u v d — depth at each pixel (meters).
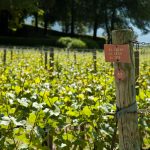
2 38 53.41
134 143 4.82
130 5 70.81
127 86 4.73
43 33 70.88
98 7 71.19
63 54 25.59
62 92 7.06
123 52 4.60
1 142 4.91
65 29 78.94
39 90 7.18
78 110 5.86
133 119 4.80
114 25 72.75
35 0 57.50
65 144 5.35
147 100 6.59
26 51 25.97
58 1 69.19
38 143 4.98
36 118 5.09
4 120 4.82
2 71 11.23
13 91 7.29
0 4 52.72
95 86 7.98
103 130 5.48
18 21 60.72
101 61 18.20
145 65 14.88
